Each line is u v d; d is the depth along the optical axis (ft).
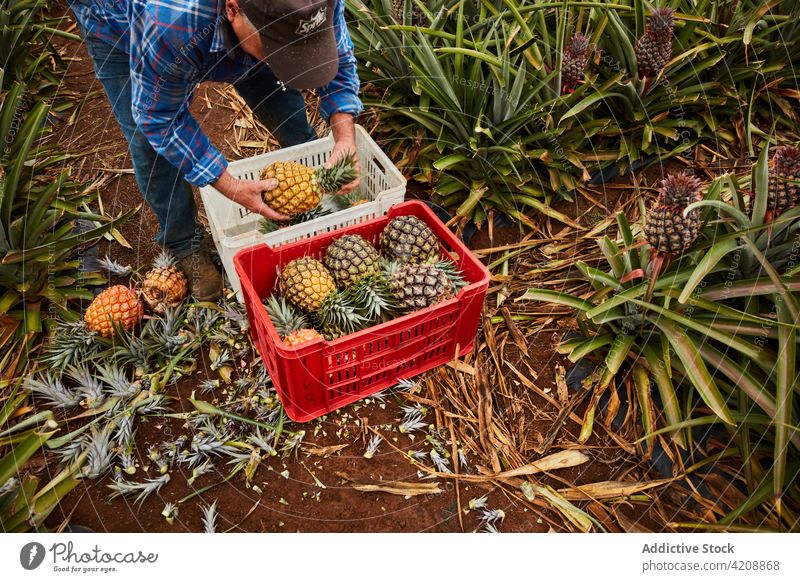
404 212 7.87
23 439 6.79
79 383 7.53
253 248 7.04
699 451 7.11
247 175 8.43
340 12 6.81
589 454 7.20
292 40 5.07
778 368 6.21
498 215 9.61
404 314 7.16
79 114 11.12
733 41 9.70
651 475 7.01
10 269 7.84
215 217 7.43
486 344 8.17
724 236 6.46
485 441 7.27
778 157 6.23
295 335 6.68
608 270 8.88
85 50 12.28
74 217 9.24
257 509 6.67
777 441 6.09
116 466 6.82
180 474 6.88
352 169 7.60
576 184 9.92
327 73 5.57
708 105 10.08
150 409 7.21
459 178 9.83
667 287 7.01
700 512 6.72
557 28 8.79
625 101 9.82
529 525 6.66
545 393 7.72
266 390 7.47
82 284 8.49
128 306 7.64
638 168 10.28
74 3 6.11
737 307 7.53
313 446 7.16
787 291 6.17
